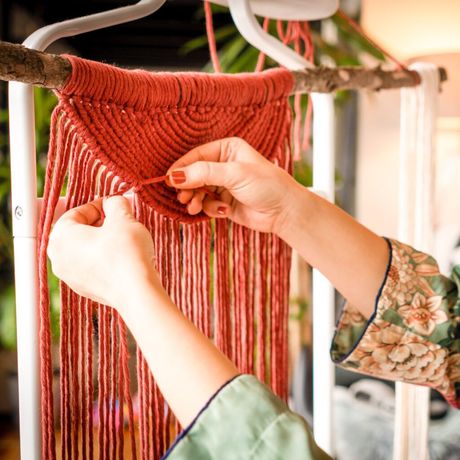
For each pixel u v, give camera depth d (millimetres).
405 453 1066
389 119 3045
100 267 530
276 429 458
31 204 613
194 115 723
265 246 864
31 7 3211
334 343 836
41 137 1994
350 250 778
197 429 461
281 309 897
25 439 632
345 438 1815
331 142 938
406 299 792
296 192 745
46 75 552
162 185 714
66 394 653
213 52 864
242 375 487
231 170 700
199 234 798
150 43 3455
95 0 3229
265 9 876
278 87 816
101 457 688
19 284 622
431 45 2512
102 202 632
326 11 895
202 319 800
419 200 1114
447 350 806
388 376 829
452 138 2672
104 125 619
